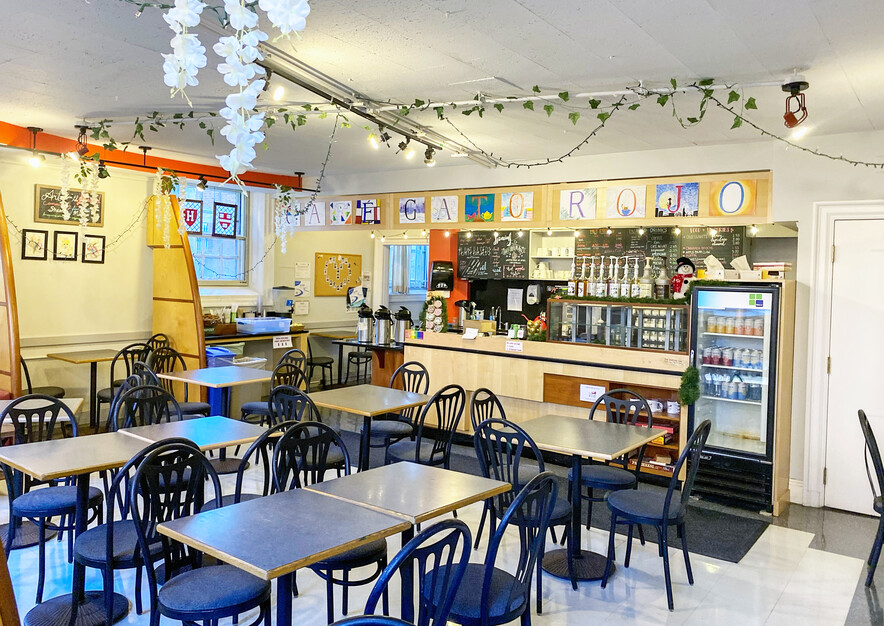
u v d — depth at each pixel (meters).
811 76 3.81
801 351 5.36
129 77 4.22
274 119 4.80
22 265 6.64
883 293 5.05
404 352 7.18
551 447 3.71
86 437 3.66
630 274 8.43
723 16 3.03
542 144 5.92
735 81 3.98
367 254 10.84
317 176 8.30
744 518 4.98
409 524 2.51
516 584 2.72
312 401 4.53
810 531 4.75
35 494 3.64
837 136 5.17
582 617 3.40
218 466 5.01
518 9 3.01
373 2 2.96
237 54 1.74
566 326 6.19
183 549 2.96
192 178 7.40
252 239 9.21
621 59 3.67
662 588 3.77
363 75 4.05
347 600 3.31
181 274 7.23
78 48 3.68
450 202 7.41
